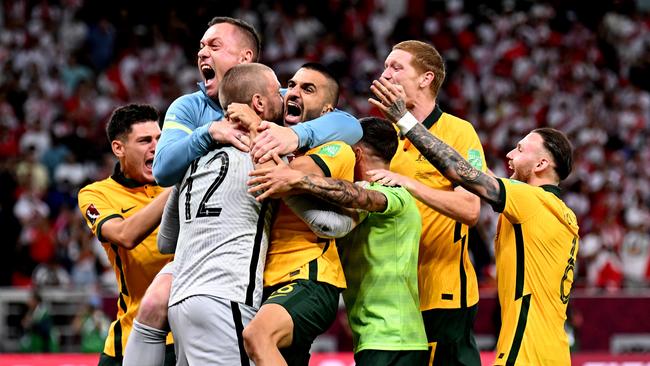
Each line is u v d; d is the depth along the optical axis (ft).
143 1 104.06
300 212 25.75
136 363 27.14
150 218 29.25
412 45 30.96
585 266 75.46
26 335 61.16
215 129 25.77
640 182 94.32
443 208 28.63
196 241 25.59
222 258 25.27
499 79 106.11
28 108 91.30
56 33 100.48
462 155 30.89
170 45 102.78
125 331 32.01
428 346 30.50
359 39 108.99
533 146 30.50
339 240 28.55
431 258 30.63
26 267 72.02
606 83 109.29
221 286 25.11
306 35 107.76
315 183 25.36
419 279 30.66
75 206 80.02
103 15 102.73
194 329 25.17
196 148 26.02
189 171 26.25
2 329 61.67
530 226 29.01
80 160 85.46
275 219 26.68
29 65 96.12
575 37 113.91
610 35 115.96
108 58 100.73
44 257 72.38
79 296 62.90
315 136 26.30
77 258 70.85
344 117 27.30
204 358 25.02
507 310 29.58
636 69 111.86
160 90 97.66
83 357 49.03
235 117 25.61
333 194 25.59
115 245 31.22
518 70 107.55
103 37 101.09
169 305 25.95
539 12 115.55
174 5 104.78
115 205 32.04
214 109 29.04
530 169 30.55
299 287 25.84
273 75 26.58
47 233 73.20
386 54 108.37
